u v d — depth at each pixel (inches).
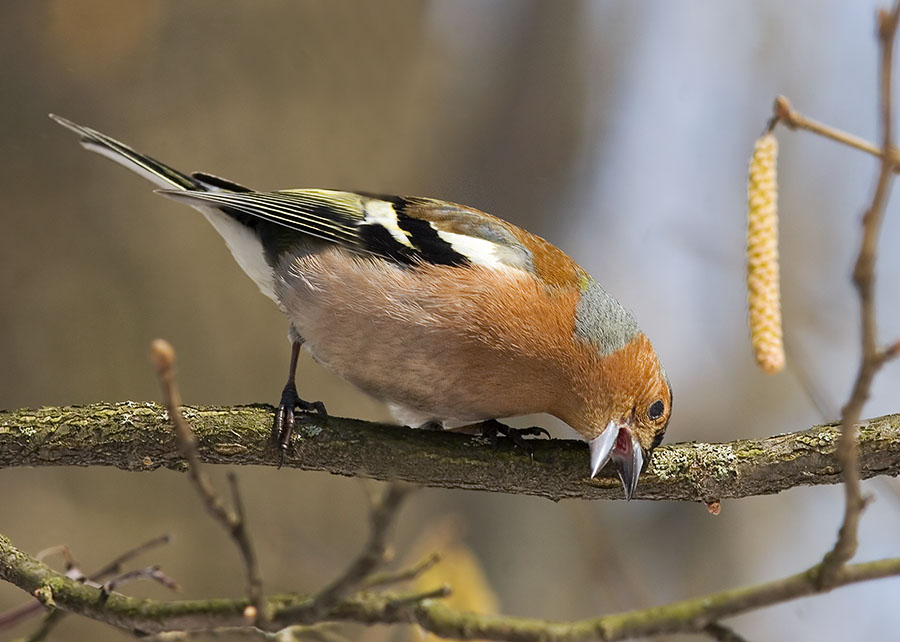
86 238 510.9
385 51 604.7
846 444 185.8
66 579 254.2
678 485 267.4
